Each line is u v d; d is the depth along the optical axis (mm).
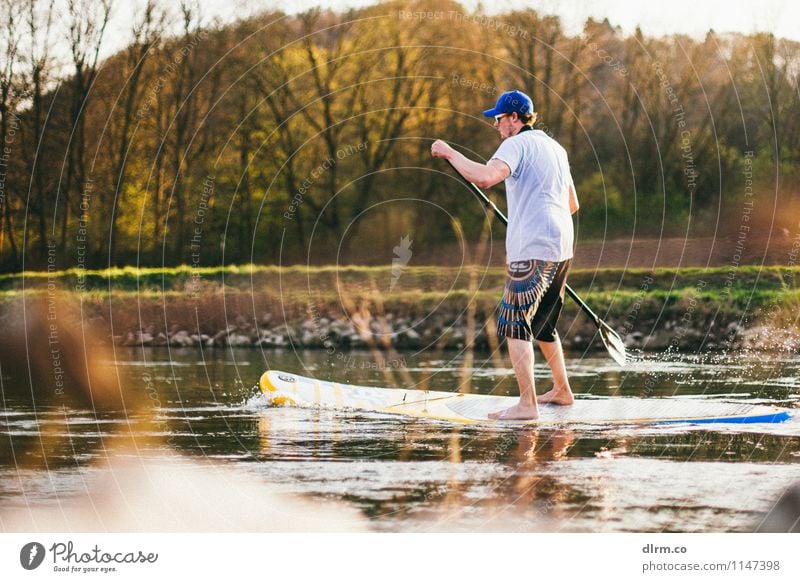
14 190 34250
